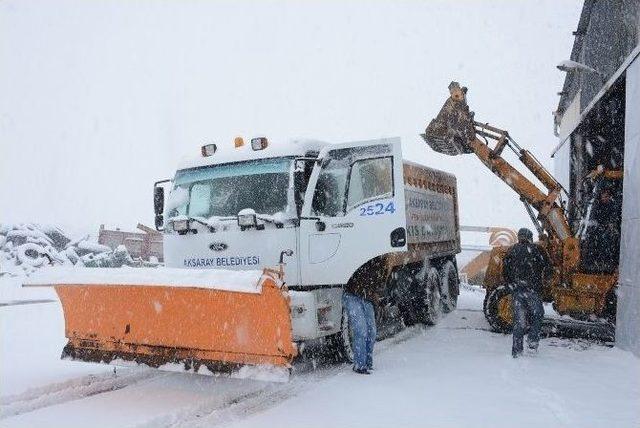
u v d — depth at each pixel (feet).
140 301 17.58
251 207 21.88
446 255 36.86
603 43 32.71
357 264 20.61
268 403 16.92
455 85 31.32
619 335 24.85
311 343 26.00
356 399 16.90
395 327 31.53
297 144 22.18
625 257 24.39
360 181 21.11
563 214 29.71
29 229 72.13
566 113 47.83
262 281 15.48
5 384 18.34
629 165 24.25
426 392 17.63
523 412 15.56
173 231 23.13
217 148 24.16
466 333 29.27
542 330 28.76
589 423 14.65
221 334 16.78
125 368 21.25
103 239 75.66
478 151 31.22
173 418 15.35
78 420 14.94
